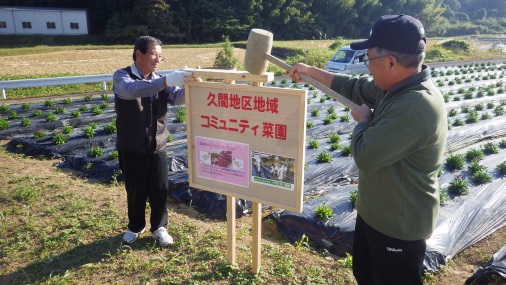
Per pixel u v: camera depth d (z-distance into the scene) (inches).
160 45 150.8
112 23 1930.4
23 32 1806.1
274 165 123.0
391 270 97.3
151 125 153.0
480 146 365.1
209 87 129.6
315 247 199.5
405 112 82.1
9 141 381.1
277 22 2233.0
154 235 169.9
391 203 91.7
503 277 155.6
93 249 165.2
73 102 552.1
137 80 138.2
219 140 132.4
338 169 302.4
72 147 346.6
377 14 2659.9
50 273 148.9
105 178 283.4
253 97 121.2
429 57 1347.2
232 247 147.3
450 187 249.9
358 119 98.1
